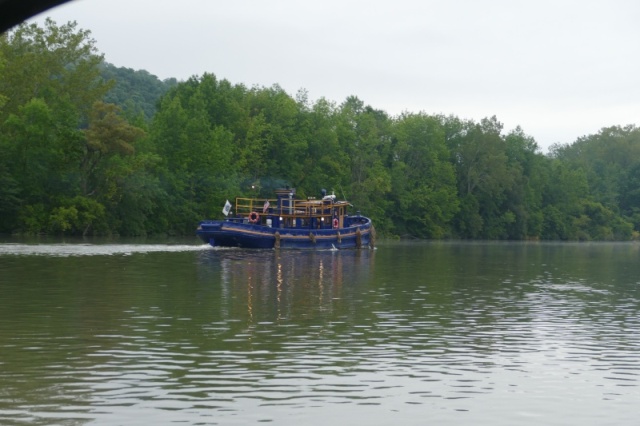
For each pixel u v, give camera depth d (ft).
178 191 337.72
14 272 138.62
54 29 349.41
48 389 56.03
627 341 79.15
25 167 293.84
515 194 526.57
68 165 298.97
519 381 61.36
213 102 385.09
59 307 95.40
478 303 108.68
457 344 76.07
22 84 325.83
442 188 476.95
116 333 78.02
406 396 56.24
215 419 49.75
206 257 192.44
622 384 60.95
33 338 74.69
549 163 595.47
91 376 59.93
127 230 313.32
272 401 54.03
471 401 55.42
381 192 443.32
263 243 234.38
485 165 508.12
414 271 166.71
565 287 137.18
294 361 66.54
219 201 345.72
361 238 264.11
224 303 102.37
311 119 420.36
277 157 401.29
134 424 48.42
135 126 327.26
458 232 505.66
